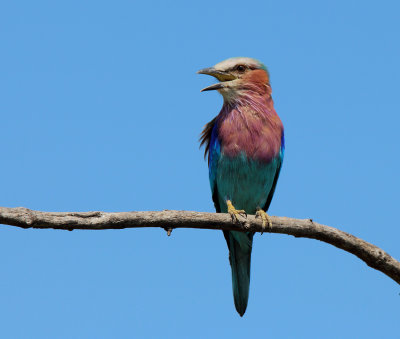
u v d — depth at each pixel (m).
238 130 12.59
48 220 8.30
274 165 12.89
